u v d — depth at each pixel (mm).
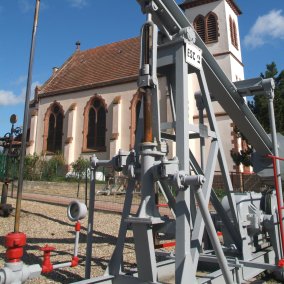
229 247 6035
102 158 31578
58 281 5566
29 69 3885
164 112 24500
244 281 5500
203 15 31906
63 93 35938
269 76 20078
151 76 4598
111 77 34000
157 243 7102
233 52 31172
